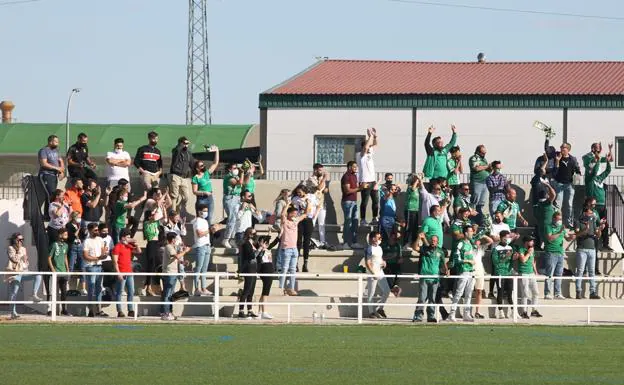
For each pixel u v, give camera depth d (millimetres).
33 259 74875
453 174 77750
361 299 60781
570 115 122750
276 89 126875
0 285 74000
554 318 66438
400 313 66562
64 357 44156
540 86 126500
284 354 45750
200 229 67125
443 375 40562
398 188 79750
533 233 79000
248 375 39969
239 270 63156
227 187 74375
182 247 65375
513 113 123562
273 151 125750
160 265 67562
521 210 82875
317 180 76688
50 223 65750
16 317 61000
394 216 73188
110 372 40344
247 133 148625
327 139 125500
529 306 62469
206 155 129125
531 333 55844
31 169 83125
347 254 73188
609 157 78562
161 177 78812
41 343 48688
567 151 77812
